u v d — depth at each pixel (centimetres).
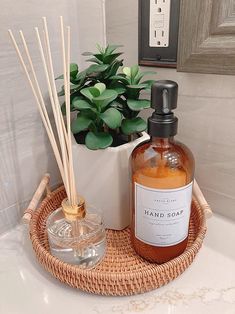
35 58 44
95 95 39
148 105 41
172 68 46
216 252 42
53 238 39
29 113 46
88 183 44
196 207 45
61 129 36
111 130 45
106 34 54
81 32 51
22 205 49
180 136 49
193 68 42
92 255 39
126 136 45
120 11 50
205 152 47
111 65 43
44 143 49
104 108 41
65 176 38
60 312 35
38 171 50
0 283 39
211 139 46
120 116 40
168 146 38
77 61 52
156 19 45
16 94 43
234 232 46
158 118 34
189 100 46
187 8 40
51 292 37
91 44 53
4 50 40
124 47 52
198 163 49
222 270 40
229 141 44
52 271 36
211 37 39
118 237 45
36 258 43
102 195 44
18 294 37
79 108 39
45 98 47
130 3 48
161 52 47
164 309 34
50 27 45
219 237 45
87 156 42
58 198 51
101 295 36
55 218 43
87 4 50
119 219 45
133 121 42
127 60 52
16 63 42
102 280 34
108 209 45
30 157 48
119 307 35
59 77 43
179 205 36
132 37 50
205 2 38
